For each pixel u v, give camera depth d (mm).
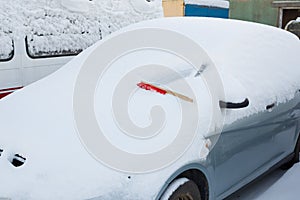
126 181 1983
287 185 3275
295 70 3477
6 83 3611
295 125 3535
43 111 2469
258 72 3016
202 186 2418
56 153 2059
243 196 3082
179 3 7457
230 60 2910
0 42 3512
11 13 3621
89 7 4301
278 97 3072
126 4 4723
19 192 1869
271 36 3533
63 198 1854
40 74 3898
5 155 2109
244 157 2777
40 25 3850
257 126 2838
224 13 8477
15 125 2377
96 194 1901
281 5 11914
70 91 2627
